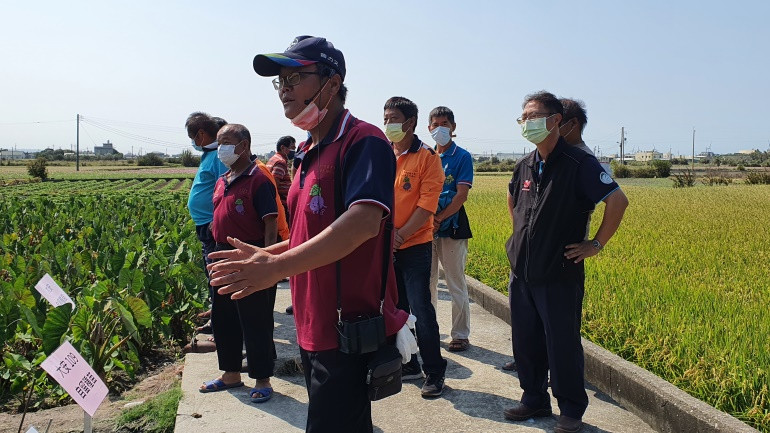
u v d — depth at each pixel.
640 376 4.68
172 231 10.58
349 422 2.69
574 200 4.14
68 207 19.02
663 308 6.61
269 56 2.61
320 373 2.67
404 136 5.07
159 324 6.64
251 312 4.83
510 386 5.24
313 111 2.70
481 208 21.83
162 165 122.44
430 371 5.00
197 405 4.80
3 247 9.51
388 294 2.82
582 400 4.24
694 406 4.13
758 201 25.78
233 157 5.01
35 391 5.25
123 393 5.39
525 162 4.53
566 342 4.18
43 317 5.79
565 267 4.17
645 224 16.06
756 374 4.50
